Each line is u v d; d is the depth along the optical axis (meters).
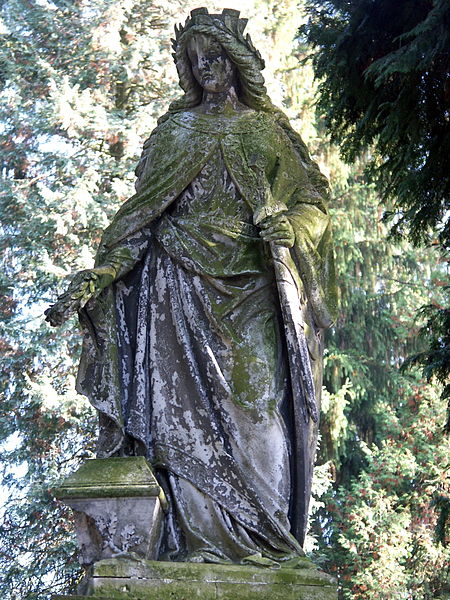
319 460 20.03
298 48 20.86
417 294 21.30
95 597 5.91
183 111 7.30
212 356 6.61
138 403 6.63
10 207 18.73
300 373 6.61
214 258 6.77
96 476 6.32
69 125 18.66
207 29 7.12
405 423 19.70
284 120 7.29
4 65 20.03
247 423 6.51
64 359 17.86
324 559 17.86
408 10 9.18
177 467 6.47
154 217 6.96
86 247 18.02
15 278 18.16
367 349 21.41
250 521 6.39
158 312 6.77
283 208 6.86
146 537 6.20
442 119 9.15
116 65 19.20
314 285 6.79
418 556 18.03
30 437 17.80
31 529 17.09
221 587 6.09
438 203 9.28
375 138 10.12
